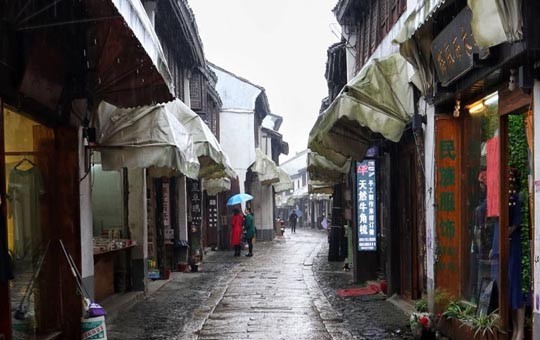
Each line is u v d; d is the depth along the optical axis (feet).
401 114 28.37
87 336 22.77
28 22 20.18
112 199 39.73
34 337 23.38
